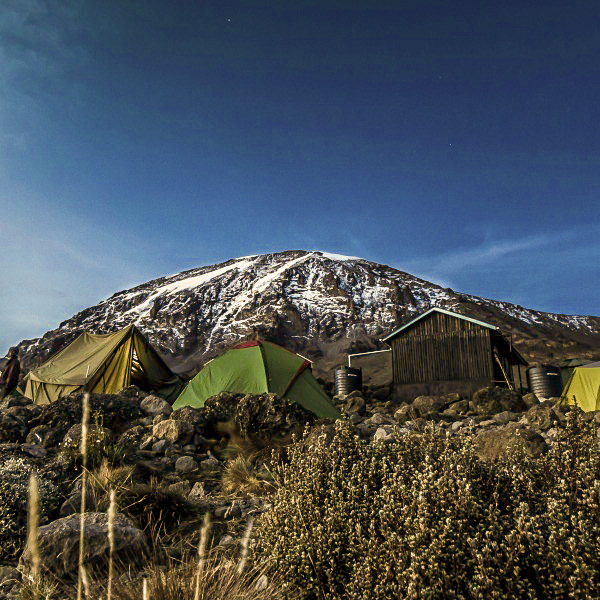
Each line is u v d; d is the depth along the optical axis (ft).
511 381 105.40
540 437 26.03
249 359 45.75
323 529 11.45
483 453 25.73
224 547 15.34
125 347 56.08
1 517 15.47
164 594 10.07
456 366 98.32
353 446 14.35
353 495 11.99
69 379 53.21
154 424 33.27
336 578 10.62
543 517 10.08
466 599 8.93
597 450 11.82
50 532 13.82
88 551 13.41
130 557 13.80
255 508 19.25
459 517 9.84
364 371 287.89
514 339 377.30
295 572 11.19
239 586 10.55
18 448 24.63
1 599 12.16
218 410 35.88
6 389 53.31
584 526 9.20
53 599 11.59
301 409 36.22
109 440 25.39
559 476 11.78
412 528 9.91
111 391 54.08
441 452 13.62
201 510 19.35
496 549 9.00
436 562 9.12
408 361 102.63
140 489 19.07
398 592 9.28
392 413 70.03
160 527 17.20
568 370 109.29
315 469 13.34
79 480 20.13
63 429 30.68
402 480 11.53
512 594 8.49
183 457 26.37
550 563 8.89
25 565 12.94
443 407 75.61
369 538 10.92
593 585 8.21
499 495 11.84
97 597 10.94
